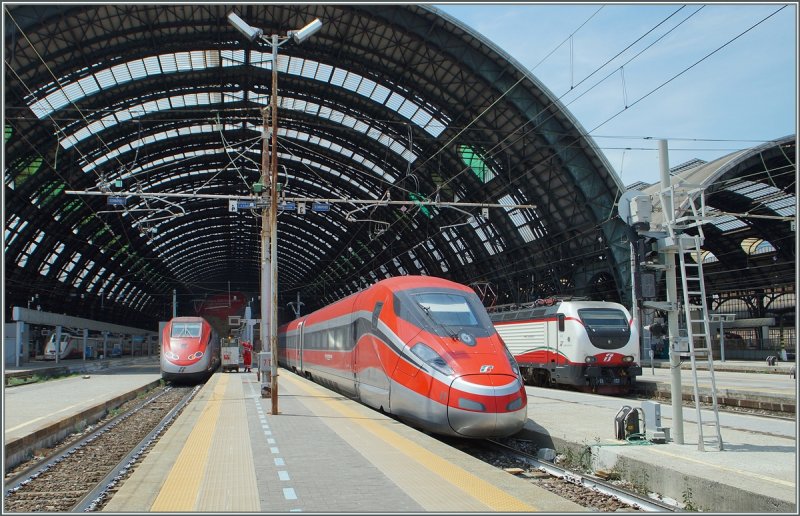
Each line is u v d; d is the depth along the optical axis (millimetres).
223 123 55219
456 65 40375
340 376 22203
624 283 41812
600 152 41500
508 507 7773
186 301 140000
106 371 48375
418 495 8367
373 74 44844
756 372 38375
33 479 11648
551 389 25656
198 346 35250
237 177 73188
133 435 17062
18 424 15477
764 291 53906
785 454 11117
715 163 40625
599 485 10664
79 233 69188
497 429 13195
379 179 60094
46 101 43375
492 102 42781
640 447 11883
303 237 97625
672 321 12367
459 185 54625
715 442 12359
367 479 9273
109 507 7883
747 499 8578
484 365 13828
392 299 16797
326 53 43031
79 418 18109
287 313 141125
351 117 52000
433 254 71562
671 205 11844
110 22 38406
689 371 39062
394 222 70750
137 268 100000
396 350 15734
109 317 107625
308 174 70625
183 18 39562
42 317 49594
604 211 42219
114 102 46969
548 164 43781
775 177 40469
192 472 9812
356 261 95000
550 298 28719
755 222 47969
